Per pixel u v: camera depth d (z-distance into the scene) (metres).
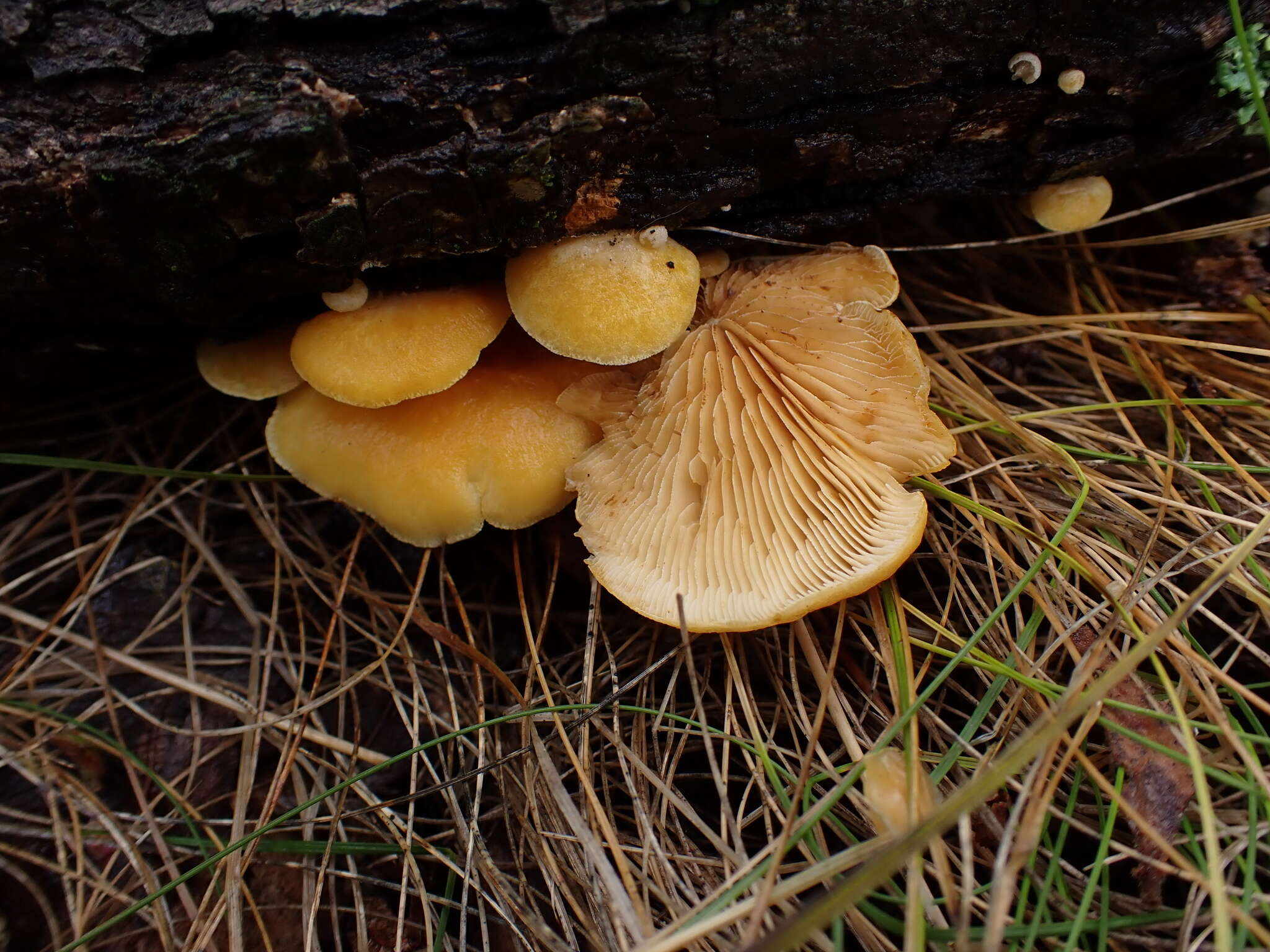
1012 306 0.17
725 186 0.13
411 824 0.13
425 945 0.13
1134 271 0.16
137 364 0.16
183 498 0.17
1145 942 0.11
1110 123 0.14
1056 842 0.12
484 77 0.12
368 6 0.12
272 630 0.15
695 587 0.13
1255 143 0.15
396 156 0.12
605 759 0.14
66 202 0.12
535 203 0.13
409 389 0.14
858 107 0.13
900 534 0.13
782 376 0.13
